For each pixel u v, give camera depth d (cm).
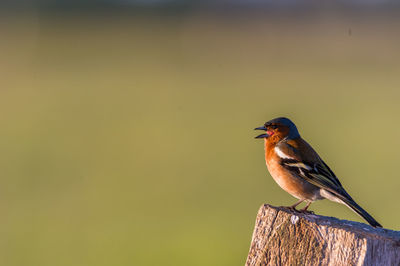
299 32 7325
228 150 2408
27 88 4150
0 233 1482
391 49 5866
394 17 8162
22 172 2100
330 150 2239
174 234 1438
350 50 5928
